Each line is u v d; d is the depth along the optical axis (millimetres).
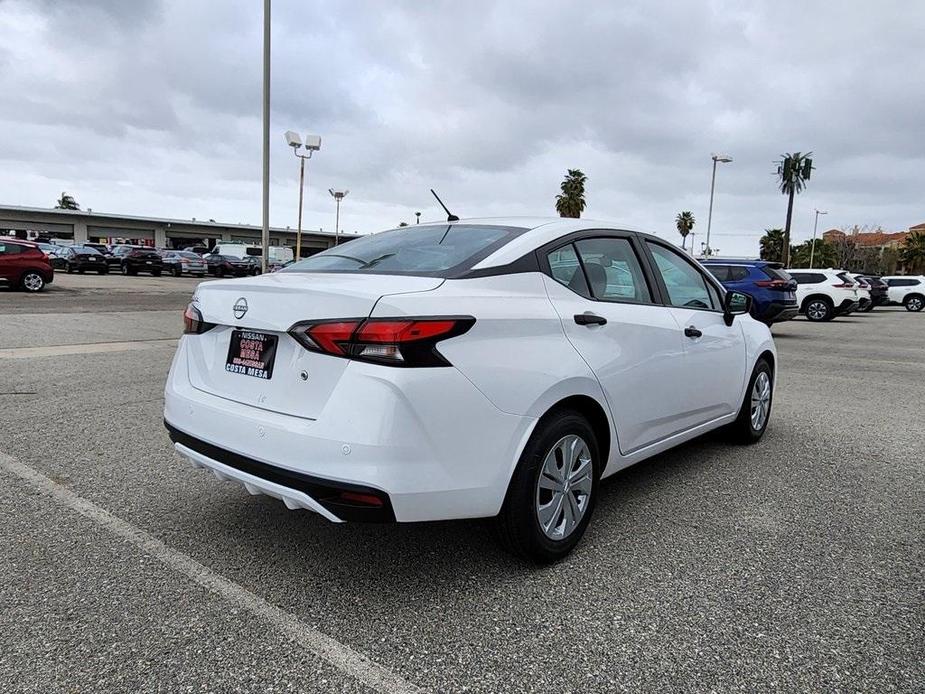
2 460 4270
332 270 3139
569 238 3352
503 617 2557
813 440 5273
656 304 3783
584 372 3006
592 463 3160
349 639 2391
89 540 3143
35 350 8711
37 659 2225
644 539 3301
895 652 2359
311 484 2426
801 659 2312
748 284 14062
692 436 4207
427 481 2455
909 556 3141
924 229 109188
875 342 13664
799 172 41219
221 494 3766
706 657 2318
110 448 4562
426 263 3004
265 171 17766
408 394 2396
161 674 2164
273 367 2693
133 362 7965
